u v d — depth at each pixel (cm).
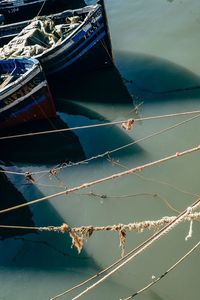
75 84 1962
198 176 1314
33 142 1661
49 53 1817
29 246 1221
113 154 1484
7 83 1672
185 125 1526
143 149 1469
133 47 2105
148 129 1556
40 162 1558
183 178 1319
